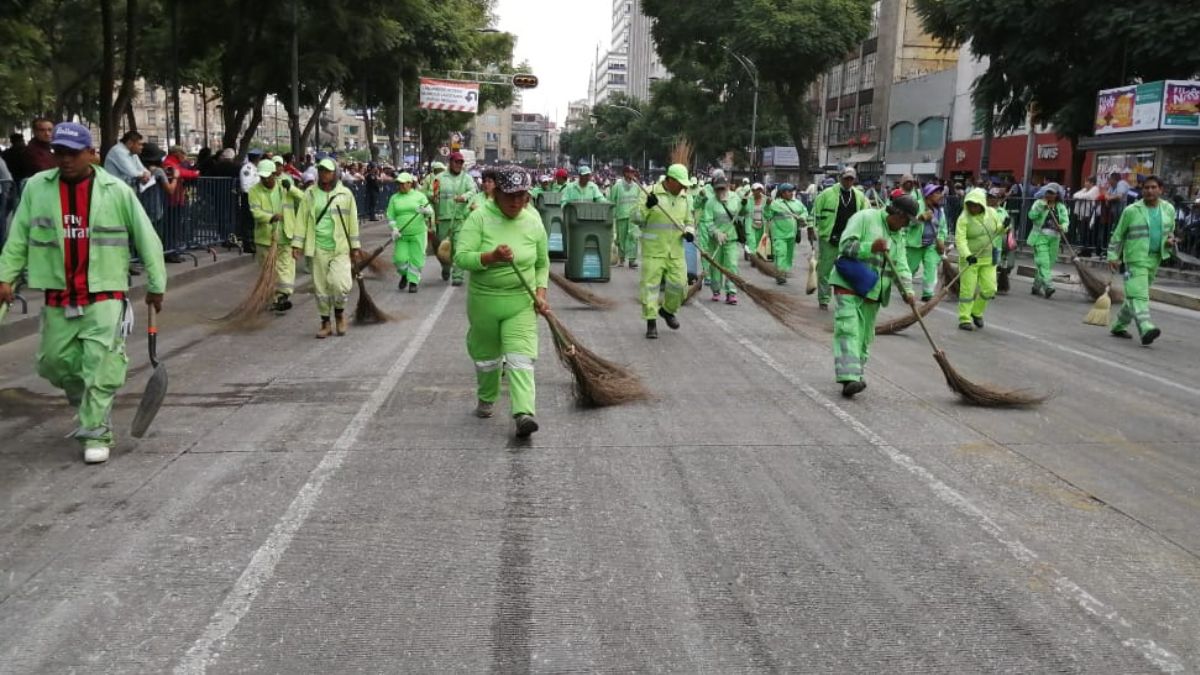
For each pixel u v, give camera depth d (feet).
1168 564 15.21
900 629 12.93
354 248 34.86
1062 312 46.24
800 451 20.93
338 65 87.15
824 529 16.40
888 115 173.78
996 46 84.74
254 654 12.12
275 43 85.71
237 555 15.07
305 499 17.54
